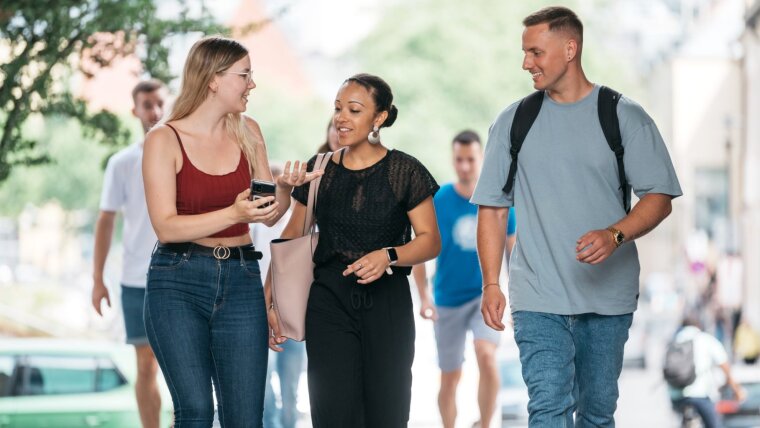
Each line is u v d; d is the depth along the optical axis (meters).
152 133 6.53
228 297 6.60
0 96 10.38
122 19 10.50
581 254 6.45
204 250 6.55
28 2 10.28
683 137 62.25
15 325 20.64
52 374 12.90
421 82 61.88
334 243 7.11
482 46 62.16
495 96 61.69
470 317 10.12
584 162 6.81
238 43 6.66
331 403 7.02
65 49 10.57
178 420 6.52
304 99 67.25
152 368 9.75
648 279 58.34
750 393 17.80
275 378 11.20
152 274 6.56
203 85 6.57
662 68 65.31
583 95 6.87
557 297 6.84
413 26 62.91
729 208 51.09
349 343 7.06
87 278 51.91
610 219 6.84
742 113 38.75
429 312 10.19
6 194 54.78
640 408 25.16
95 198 54.84
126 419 12.98
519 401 17.89
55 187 54.56
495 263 7.04
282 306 7.14
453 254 10.11
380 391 7.09
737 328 30.69
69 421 12.77
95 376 12.99
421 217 7.11
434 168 61.16
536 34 6.79
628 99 6.87
